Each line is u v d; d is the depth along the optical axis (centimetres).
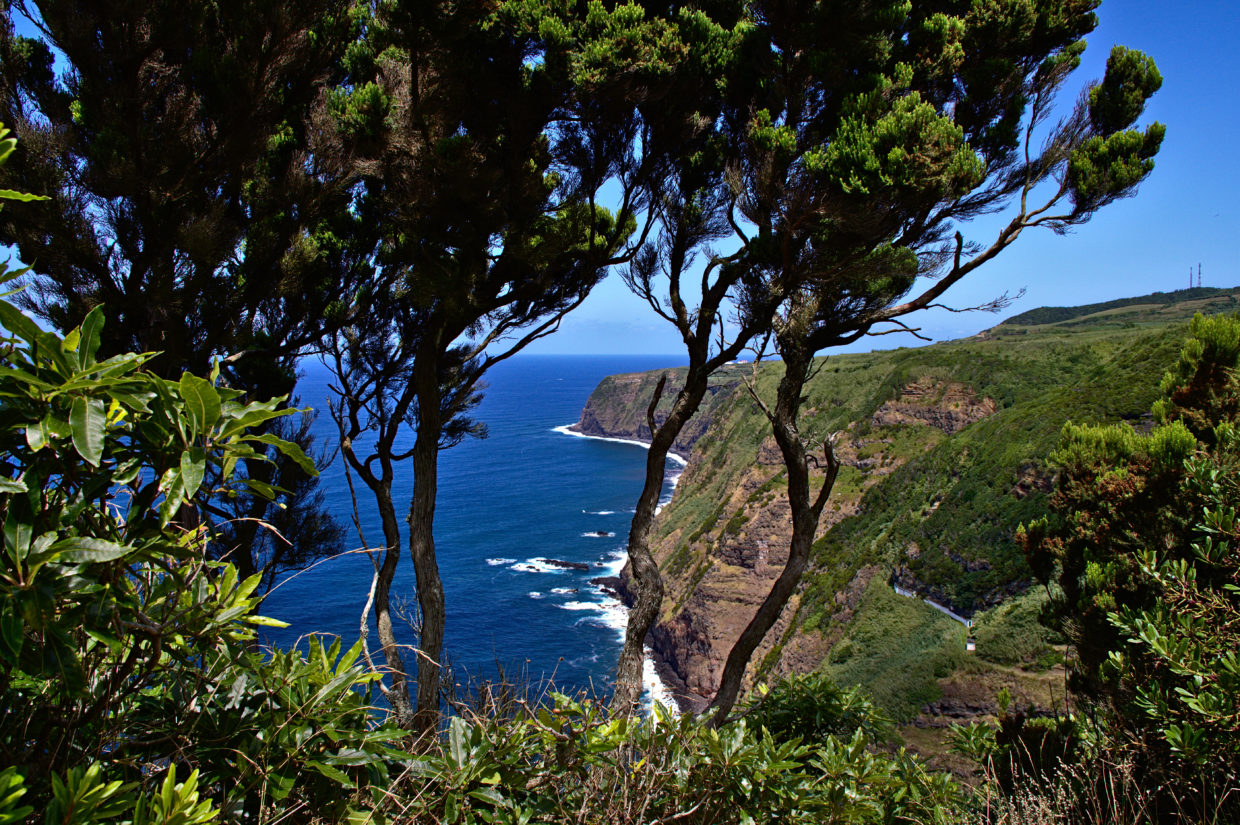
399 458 848
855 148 592
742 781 312
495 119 719
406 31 621
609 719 305
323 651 244
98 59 622
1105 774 363
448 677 331
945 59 736
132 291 650
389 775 254
